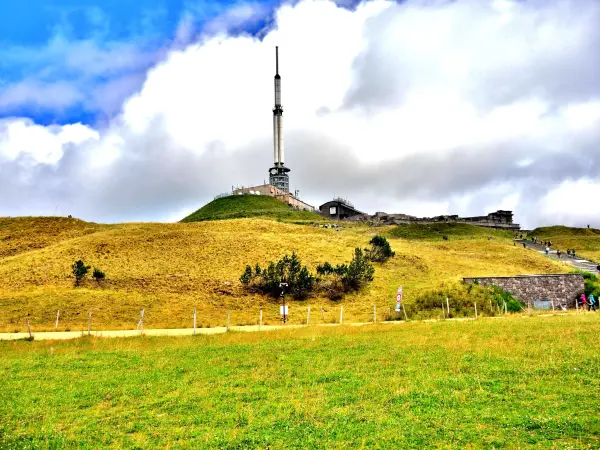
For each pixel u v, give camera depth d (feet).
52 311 151.53
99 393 59.06
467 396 50.08
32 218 350.43
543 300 174.29
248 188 643.45
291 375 64.80
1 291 179.11
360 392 53.98
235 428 44.83
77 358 82.79
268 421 45.75
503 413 44.01
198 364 74.18
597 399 46.14
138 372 70.28
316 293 198.49
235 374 66.69
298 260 213.46
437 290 166.81
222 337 101.40
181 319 154.10
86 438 43.80
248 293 194.90
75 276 201.26
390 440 39.52
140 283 198.18
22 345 95.55
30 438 44.42
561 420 40.50
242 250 256.52
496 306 155.43
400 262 252.01
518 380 54.80
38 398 57.47
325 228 366.02
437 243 343.05
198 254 248.52
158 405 53.52
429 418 44.06
